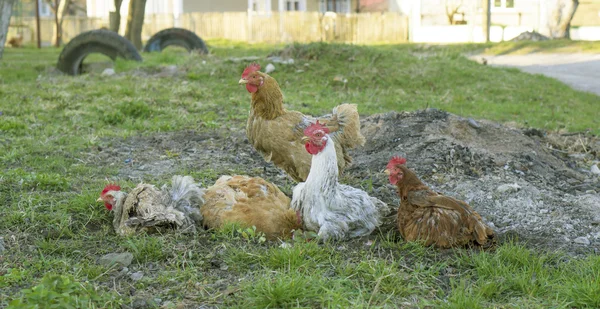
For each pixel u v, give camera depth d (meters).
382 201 4.13
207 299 3.31
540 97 8.02
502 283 3.38
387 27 21.41
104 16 23.95
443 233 3.62
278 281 3.31
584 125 6.20
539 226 3.90
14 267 3.48
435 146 4.72
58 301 3.14
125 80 8.02
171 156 4.83
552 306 3.26
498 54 15.09
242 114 6.12
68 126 5.48
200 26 21.81
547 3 18.62
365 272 3.46
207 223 3.78
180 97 6.86
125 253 3.55
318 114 6.14
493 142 4.89
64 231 3.74
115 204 3.79
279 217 3.75
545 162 4.75
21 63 11.02
